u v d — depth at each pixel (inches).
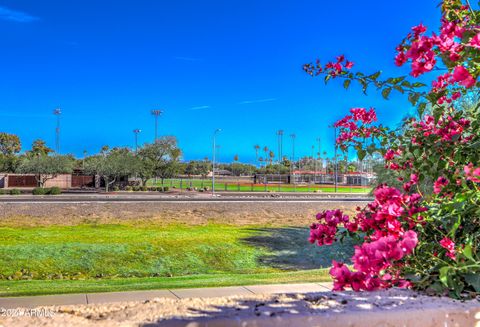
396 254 89.0
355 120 168.9
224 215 1028.5
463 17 118.8
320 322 75.5
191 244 648.4
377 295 93.4
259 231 804.0
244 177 4655.5
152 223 882.1
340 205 1257.4
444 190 131.9
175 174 2319.1
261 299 90.3
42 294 243.9
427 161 145.3
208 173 4547.2
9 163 2815.0
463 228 118.6
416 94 114.3
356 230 121.8
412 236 90.4
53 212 971.9
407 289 102.0
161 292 251.0
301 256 617.9
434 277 101.6
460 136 129.7
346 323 77.0
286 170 4630.9
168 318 74.5
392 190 115.0
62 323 73.8
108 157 2094.0
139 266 543.8
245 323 73.2
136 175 2171.5
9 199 1280.8
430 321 80.3
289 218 1026.7
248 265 576.4
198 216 999.6
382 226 109.3
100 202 1151.6
